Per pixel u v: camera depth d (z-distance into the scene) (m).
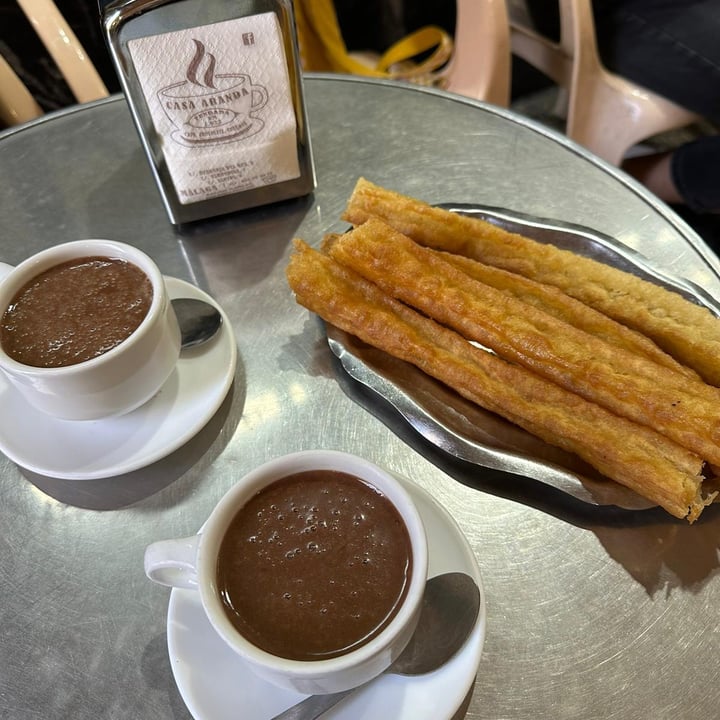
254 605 0.38
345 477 0.41
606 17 1.28
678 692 0.45
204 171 0.68
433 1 1.51
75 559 0.52
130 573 0.51
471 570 0.43
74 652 0.47
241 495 0.40
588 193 0.75
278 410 0.60
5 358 0.49
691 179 1.30
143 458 0.53
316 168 0.80
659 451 0.51
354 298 0.60
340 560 0.39
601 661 0.46
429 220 0.64
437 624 0.41
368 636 0.37
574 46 1.15
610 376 0.53
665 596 0.49
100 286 0.54
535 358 0.55
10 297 0.52
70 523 0.53
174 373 0.58
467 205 0.70
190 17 0.57
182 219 0.73
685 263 0.68
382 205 0.65
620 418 0.53
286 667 0.34
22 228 0.75
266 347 0.64
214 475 0.56
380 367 0.60
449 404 0.57
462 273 0.61
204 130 0.65
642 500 0.51
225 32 0.58
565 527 0.52
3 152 0.83
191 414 0.56
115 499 0.55
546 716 0.44
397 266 0.60
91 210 0.77
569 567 0.50
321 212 0.75
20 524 0.54
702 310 0.58
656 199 0.74
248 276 0.70
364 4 1.47
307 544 0.39
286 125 0.67
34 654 0.47
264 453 0.57
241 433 0.58
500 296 0.59
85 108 0.88
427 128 0.84
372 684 0.41
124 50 0.57
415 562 0.37
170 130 0.64
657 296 0.60
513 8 1.36
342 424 0.58
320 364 0.62
